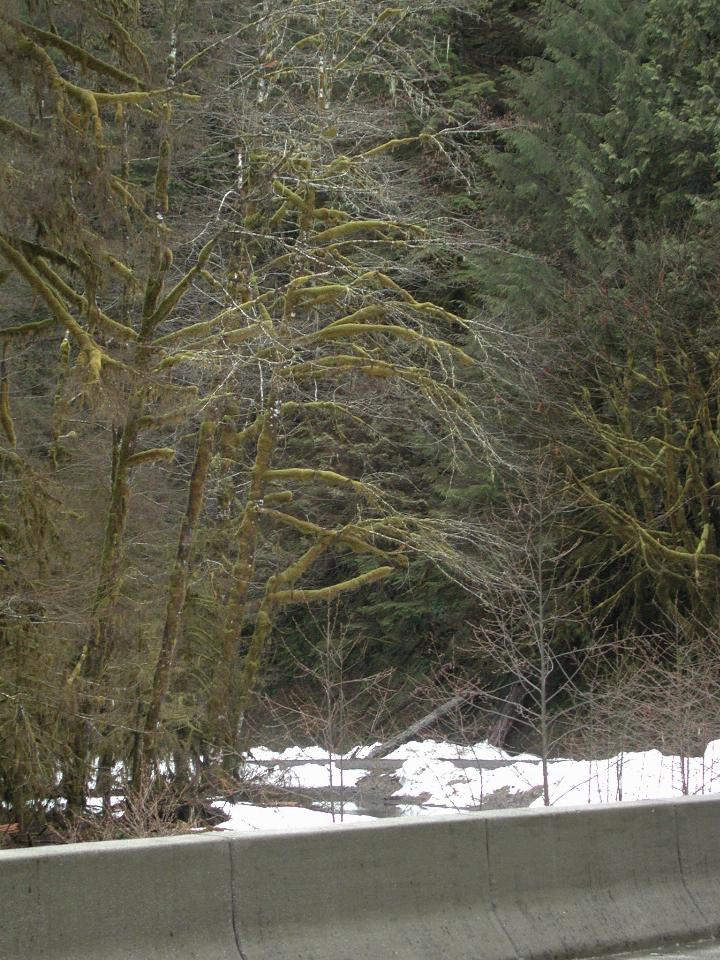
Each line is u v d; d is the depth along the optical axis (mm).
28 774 12000
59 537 13273
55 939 5324
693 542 21219
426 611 26156
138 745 13109
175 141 14266
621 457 20969
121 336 12641
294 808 14969
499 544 16359
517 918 6914
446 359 18266
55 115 11680
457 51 31672
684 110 27094
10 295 14617
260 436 16312
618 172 27656
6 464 13188
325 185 15641
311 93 17203
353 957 6160
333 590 16406
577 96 28969
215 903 5828
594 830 7484
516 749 22219
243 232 14070
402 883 6500
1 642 12086
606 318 22406
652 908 7617
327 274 15562
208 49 13984
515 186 28422
